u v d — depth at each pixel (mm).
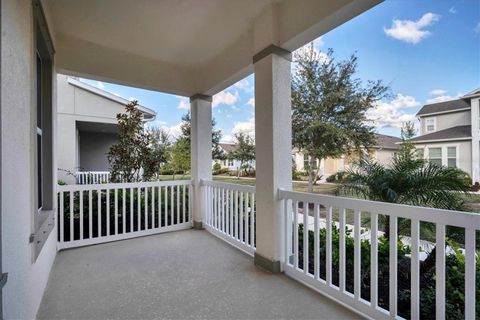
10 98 1295
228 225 3740
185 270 2730
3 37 1203
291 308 2018
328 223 2197
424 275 2277
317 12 2225
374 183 2742
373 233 1843
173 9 2719
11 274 1275
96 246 3514
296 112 6309
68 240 3613
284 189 2693
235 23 2992
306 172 6652
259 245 2836
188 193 4547
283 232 2688
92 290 2293
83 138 10844
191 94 4492
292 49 2730
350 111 6031
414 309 1605
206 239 3830
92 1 2580
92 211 3820
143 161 5027
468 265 1384
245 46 3230
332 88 6109
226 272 2682
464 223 1385
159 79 4047
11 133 1304
